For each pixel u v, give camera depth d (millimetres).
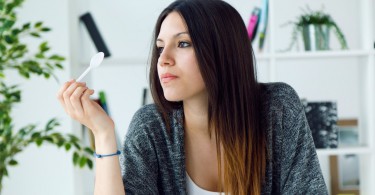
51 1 2254
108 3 2695
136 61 2359
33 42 2258
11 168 2328
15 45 1804
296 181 1352
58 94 1240
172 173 1397
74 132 2314
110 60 2342
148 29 2703
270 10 2320
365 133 2459
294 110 1366
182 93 1236
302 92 2703
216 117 1292
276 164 1381
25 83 2285
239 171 1313
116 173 1248
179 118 1370
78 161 2029
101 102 2320
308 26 2355
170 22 1239
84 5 2564
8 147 1869
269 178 1359
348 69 2693
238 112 1307
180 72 1229
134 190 1303
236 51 1283
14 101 1898
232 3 2691
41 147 2316
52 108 2289
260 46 2381
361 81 2494
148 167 1362
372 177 2375
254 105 1332
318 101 2514
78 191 2365
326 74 2697
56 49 2258
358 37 2518
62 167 2326
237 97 1302
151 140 1376
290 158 1365
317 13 2398
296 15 2680
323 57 2418
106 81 2684
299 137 1369
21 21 2254
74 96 1215
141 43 2705
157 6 2701
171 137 1381
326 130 2375
